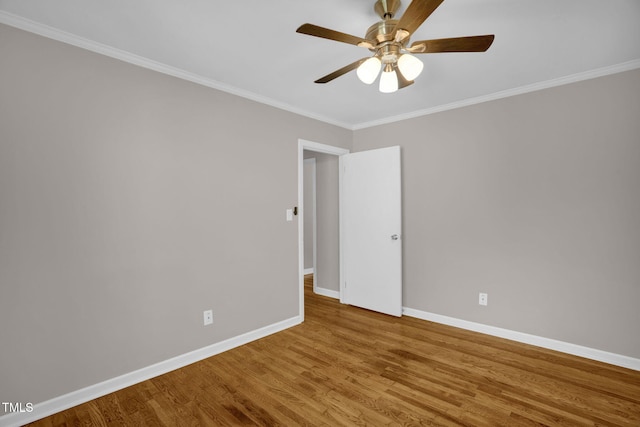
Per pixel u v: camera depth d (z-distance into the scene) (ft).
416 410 6.44
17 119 6.01
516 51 7.25
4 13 5.80
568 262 8.77
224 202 9.18
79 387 6.70
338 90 9.62
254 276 9.95
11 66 5.95
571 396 6.85
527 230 9.40
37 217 6.21
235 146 9.45
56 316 6.42
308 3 5.50
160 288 7.89
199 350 8.61
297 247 11.31
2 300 5.86
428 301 11.49
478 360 8.47
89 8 5.65
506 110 9.71
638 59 7.65
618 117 8.03
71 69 6.61
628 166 7.93
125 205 7.33
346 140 13.42
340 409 6.50
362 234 12.73
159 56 7.50
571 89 8.64
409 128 11.88
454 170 10.78
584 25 6.20
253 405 6.64
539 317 9.24
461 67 8.05
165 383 7.46
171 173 8.09
